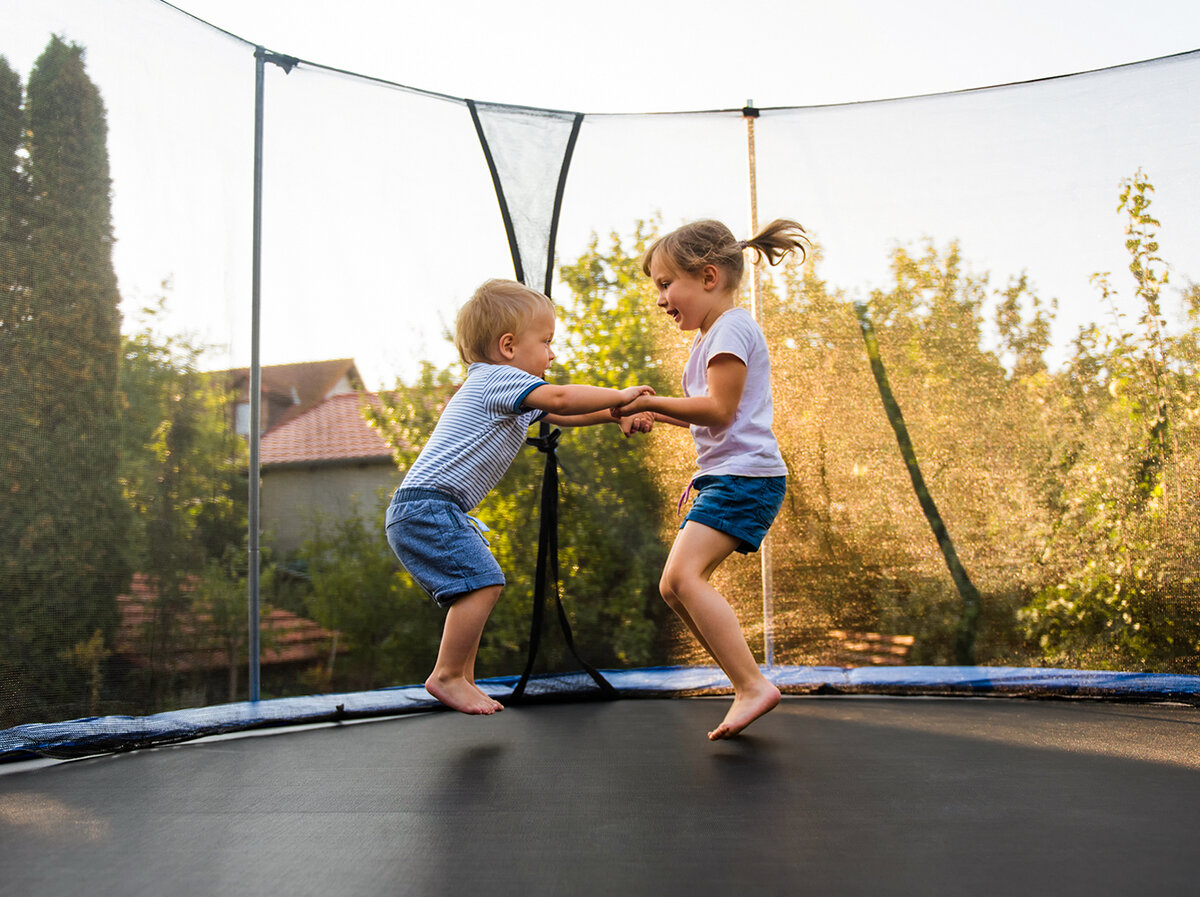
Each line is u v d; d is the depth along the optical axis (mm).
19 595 1565
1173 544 1977
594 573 2232
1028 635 2084
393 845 966
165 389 1809
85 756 1527
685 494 1829
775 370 2293
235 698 1863
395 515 1800
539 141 2312
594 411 1755
